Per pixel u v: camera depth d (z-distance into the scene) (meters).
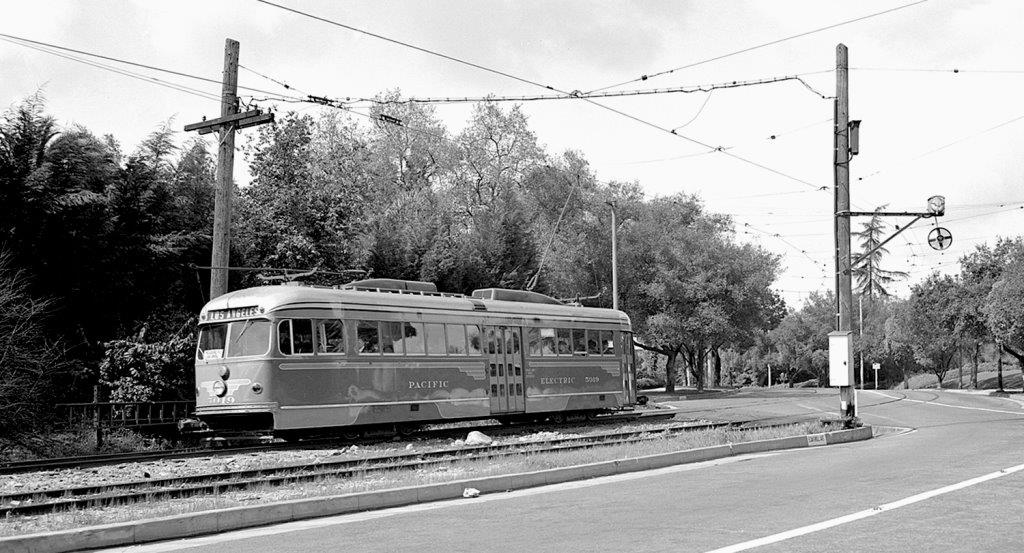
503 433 26.44
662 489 13.21
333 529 10.39
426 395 24.66
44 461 17.69
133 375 25.36
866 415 35.84
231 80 23.80
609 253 61.97
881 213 26.83
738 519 9.87
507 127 56.94
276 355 21.52
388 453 19.22
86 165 27.73
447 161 55.22
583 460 17.17
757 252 65.31
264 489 14.25
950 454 17.33
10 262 24.86
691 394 61.84
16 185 25.08
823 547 8.10
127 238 28.08
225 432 22.55
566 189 59.66
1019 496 11.20
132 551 9.45
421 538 9.41
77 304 27.30
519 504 12.06
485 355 26.61
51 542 9.30
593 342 30.83
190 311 29.33
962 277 68.56
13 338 22.02
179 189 31.45
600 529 9.53
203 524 10.48
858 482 13.07
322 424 22.14
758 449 20.50
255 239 33.28
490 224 48.38
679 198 68.25
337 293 23.09
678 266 62.50
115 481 15.34
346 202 36.12
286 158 35.06
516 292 28.97
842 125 27.38
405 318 24.45
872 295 106.81
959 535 8.62
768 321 66.56
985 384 83.94
